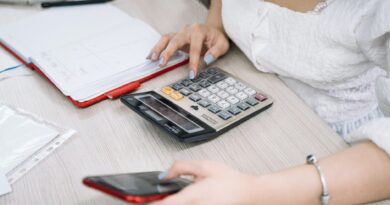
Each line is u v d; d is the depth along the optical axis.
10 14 0.91
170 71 0.74
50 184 0.51
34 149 0.56
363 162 0.48
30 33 0.81
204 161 0.46
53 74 0.68
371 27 0.61
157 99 0.62
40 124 0.60
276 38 0.77
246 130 0.59
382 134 0.49
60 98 0.66
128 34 0.81
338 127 0.83
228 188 0.44
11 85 0.70
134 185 0.39
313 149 0.56
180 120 0.58
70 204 0.48
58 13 0.89
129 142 0.57
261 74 0.73
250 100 0.63
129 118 0.62
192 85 0.66
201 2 1.04
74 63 0.71
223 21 0.83
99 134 0.59
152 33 0.81
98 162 0.54
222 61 0.77
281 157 0.54
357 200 0.49
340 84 0.77
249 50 0.76
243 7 0.80
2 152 0.55
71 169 0.53
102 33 0.81
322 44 0.71
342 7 0.68
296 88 0.81
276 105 0.64
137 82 0.69
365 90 0.80
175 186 0.43
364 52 0.67
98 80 0.67
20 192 0.50
